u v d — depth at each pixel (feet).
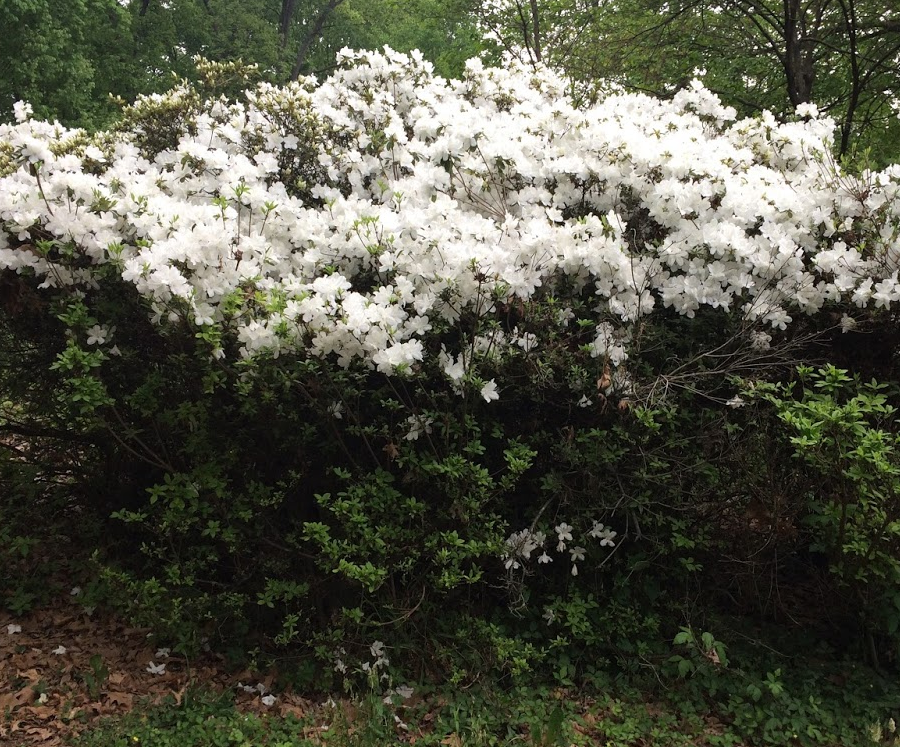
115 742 10.02
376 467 11.84
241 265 11.09
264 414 11.11
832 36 33.65
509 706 11.13
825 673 12.20
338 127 15.35
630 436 11.67
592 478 11.79
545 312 11.82
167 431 12.30
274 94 15.47
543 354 11.60
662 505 12.08
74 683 11.52
